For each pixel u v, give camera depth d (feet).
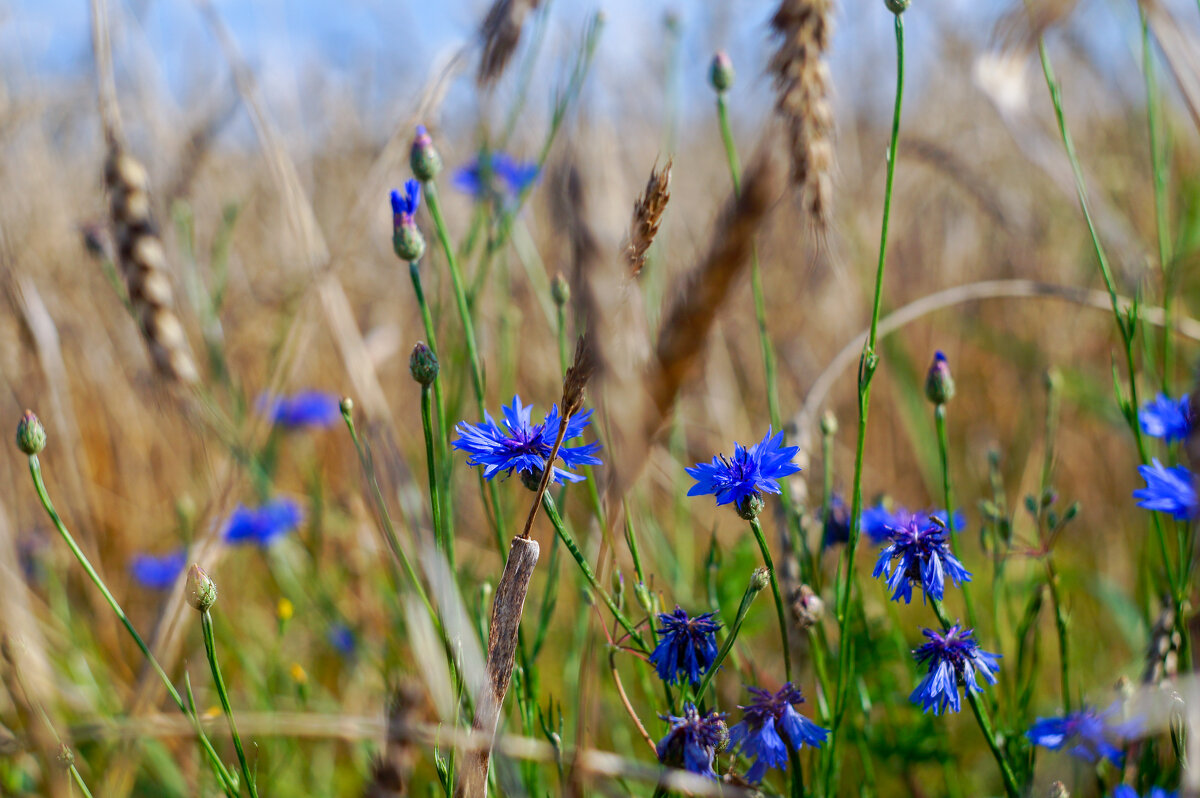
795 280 4.61
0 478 3.67
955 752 2.99
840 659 2.50
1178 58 2.66
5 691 3.08
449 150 3.34
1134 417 2.62
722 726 2.34
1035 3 2.62
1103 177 4.49
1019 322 4.96
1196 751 2.14
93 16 2.90
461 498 3.57
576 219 2.19
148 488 4.23
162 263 2.97
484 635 2.65
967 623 3.12
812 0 2.36
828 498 2.74
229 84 3.98
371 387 3.01
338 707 3.31
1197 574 2.57
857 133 4.96
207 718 2.76
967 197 4.61
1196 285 3.73
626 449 2.27
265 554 3.59
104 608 3.48
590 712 2.83
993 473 2.89
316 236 3.15
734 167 2.85
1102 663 3.24
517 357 3.70
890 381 4.61
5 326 3.60
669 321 2.37
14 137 4.30
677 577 3.07
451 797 2.33
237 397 3.47
